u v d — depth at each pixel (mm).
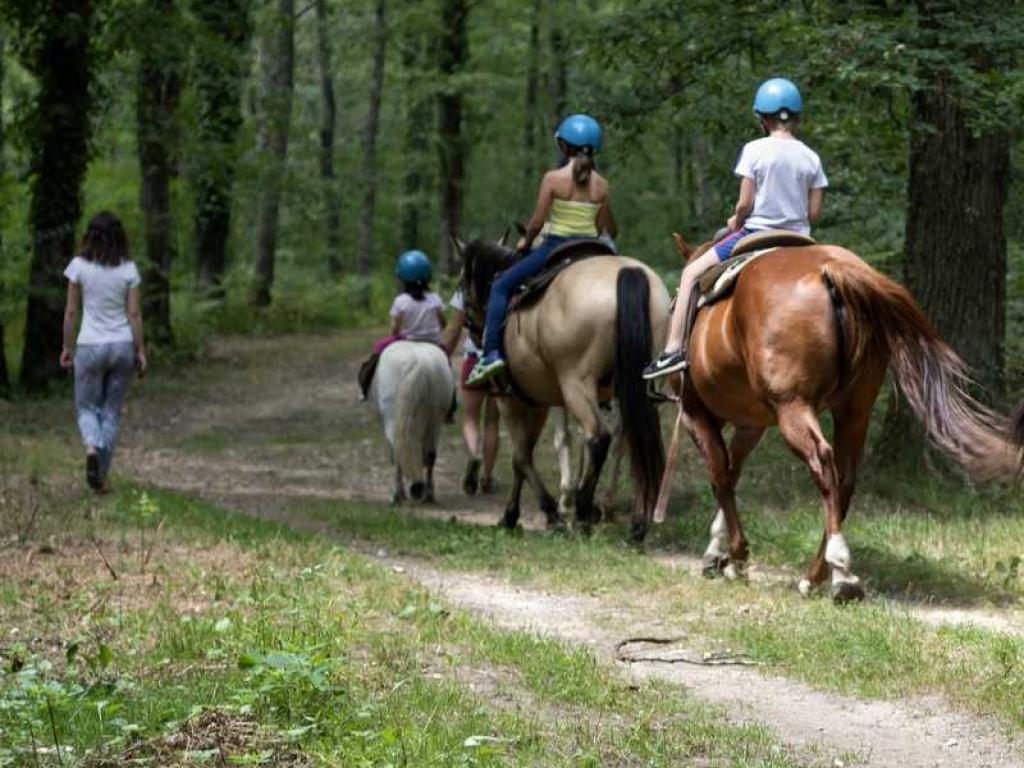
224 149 29594
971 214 14039
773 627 8227
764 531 11734
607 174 44719
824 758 5980
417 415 14602
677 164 43469
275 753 5523
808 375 8641
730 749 5988
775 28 13602
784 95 9766
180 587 8922
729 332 9305
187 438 20969
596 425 11680
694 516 12898
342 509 13906
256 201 40031
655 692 6906
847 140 15836
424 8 35562
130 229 33594
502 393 12727
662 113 17000
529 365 12242
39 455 16422
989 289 14125
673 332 10000
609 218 12711
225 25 30156
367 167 43750
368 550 11617
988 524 11719
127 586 8961
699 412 10258
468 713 6211
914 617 8539
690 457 16438
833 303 8609
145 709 6031
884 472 14023
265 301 39938
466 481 16125
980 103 12734
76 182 24797
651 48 15711
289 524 13055
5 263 25656
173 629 7551
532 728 6043
